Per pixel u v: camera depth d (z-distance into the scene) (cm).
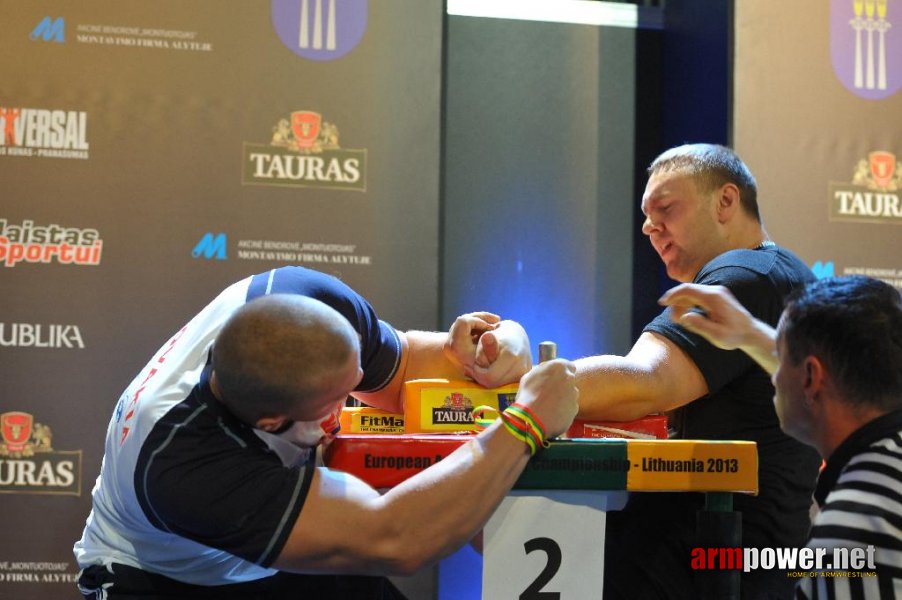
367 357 173
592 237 365
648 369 174
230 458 138
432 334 189
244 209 289
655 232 212
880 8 314
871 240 313
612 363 173
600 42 370
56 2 283
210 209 288
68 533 280
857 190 312
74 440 282
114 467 152
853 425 132
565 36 368
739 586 153
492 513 137
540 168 365
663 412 182
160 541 153
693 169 207
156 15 287
